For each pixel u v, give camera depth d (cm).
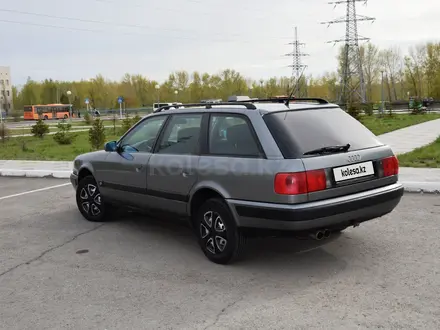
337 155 420
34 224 652
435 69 7431
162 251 512
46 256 510
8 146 2180
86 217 661
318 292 387
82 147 2048
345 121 471
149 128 555
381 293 381
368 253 480
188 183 478
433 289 386
